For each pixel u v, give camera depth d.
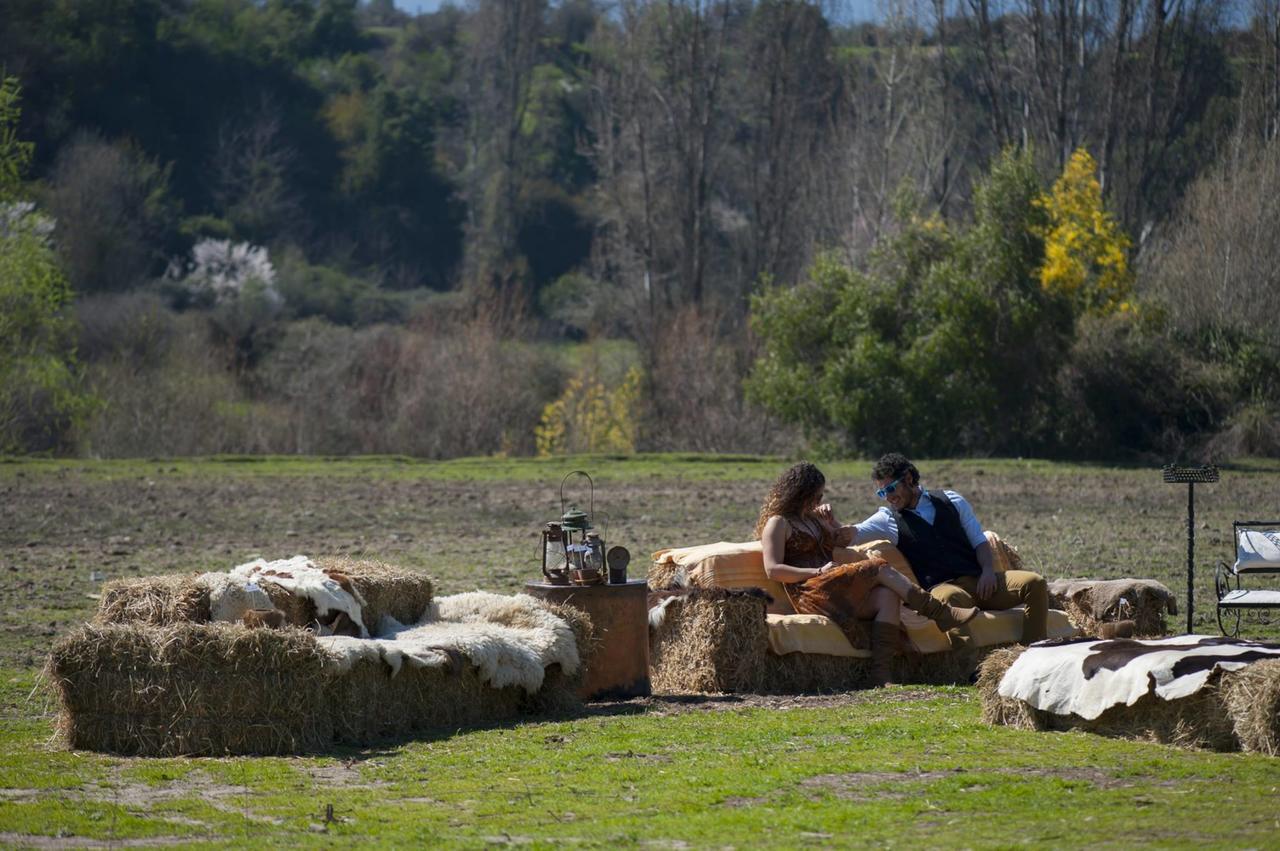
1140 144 67.25
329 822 8.05
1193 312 49.97
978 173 65.69
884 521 13.52
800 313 48.88
